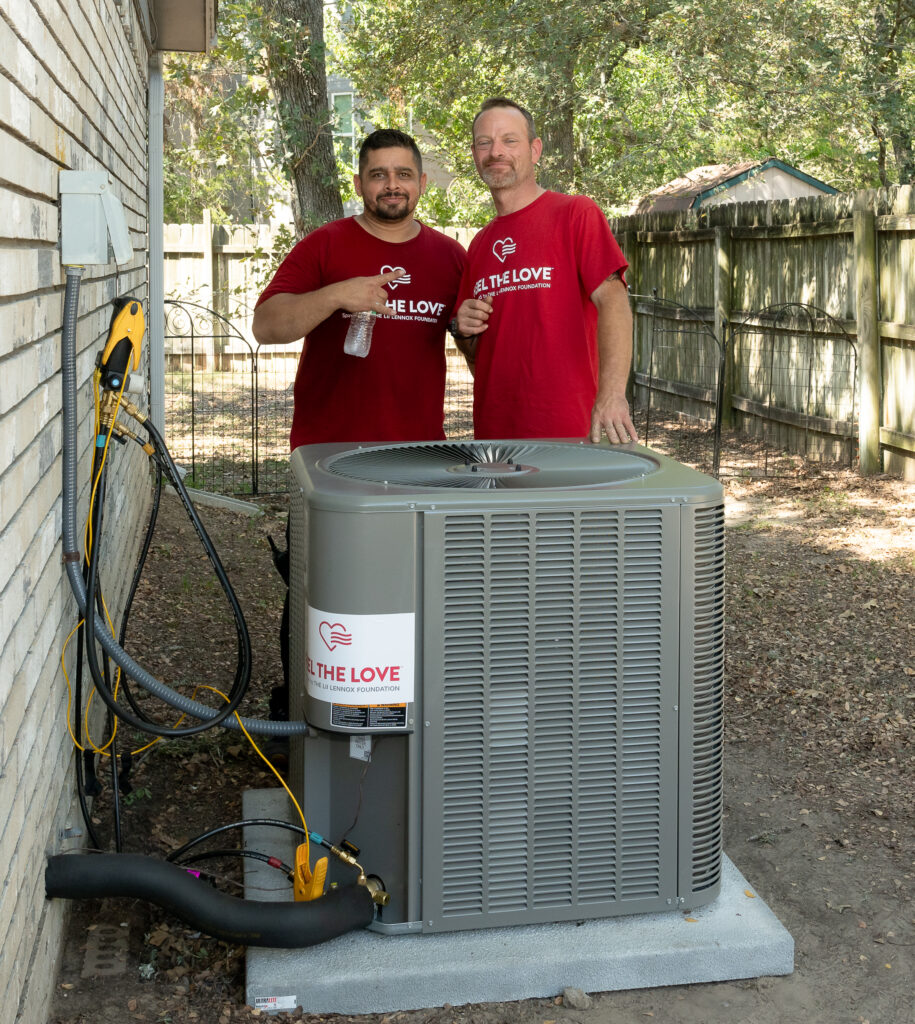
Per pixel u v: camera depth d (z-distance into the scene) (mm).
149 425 2912
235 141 13141
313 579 2467
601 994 2590
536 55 13203
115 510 4508
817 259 9312
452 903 2580
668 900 2689
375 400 3676
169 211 19688
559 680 2541
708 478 2678
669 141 16266
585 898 2645
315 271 3660
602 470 2775
